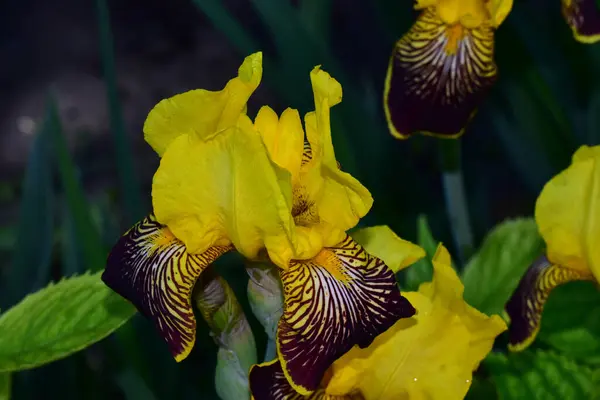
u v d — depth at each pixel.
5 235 0.86
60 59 1.30
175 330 0.44
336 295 0.44
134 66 1.26
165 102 0.44
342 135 0.64
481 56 0.60
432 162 0.95
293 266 0.44
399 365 0.47
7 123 1.18
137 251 0.45
